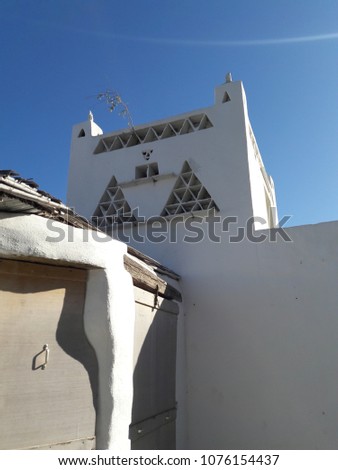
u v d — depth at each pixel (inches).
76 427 145.6
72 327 156.4
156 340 231.0
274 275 278.1
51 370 145.1
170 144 353.1
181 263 310.0
